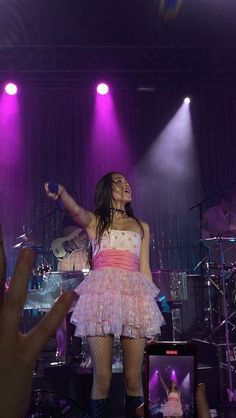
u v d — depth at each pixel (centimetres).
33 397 358
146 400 146
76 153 988
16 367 61
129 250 280
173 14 797
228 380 433
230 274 570
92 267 296
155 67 912
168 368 148
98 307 264
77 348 514
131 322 263
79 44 878
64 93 990
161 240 978
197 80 939
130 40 872
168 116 1007
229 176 998
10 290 62
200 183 997
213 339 564
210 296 586
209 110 1011
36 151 982
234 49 905
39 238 942
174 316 575
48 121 991
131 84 953
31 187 970
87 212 284
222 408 392
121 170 991
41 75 927
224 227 693
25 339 63
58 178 978
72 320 275
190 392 145
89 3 769
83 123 995
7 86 925
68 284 511
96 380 271
